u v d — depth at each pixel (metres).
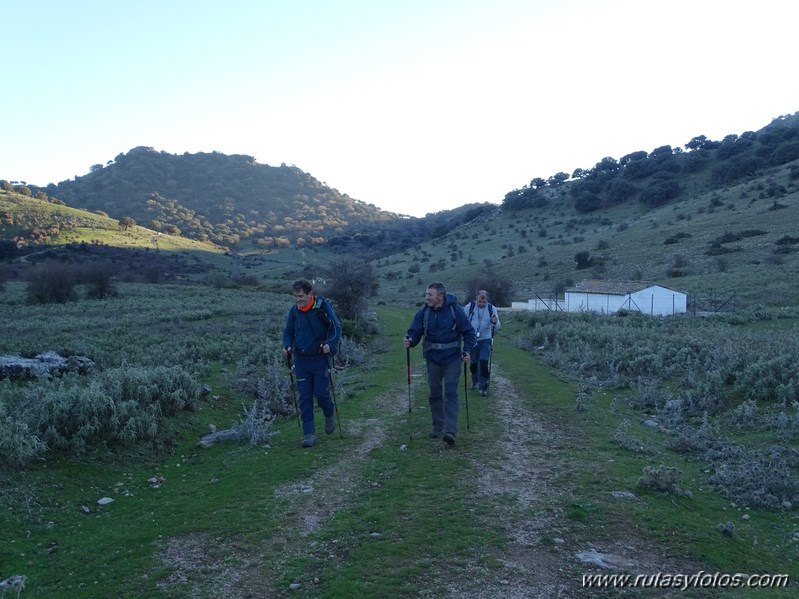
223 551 5.12
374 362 17.38
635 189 127.94
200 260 118.69
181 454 8.55
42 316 36.31
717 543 5.21
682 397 11.12
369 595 4.29
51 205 138.88
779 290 43.19
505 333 27.06
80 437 7.68
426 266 104.19
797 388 10.12
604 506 5.86
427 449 7.89
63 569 4.99
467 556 4.85
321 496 6.35
